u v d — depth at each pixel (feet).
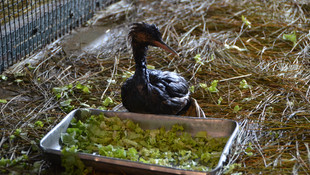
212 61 9.81
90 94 8.94
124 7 12.38
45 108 8.52
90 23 11.51
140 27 7.91
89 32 11.11
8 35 9.93
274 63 9.73
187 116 7.99
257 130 8.04
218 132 7.68
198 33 11.01
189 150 7.59
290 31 10.98
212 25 11.36
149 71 8.21
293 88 8.95
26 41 10.02
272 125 8.13
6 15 10.64
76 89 9.03
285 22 11.37
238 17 11.73
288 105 8.55
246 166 7.39
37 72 9.40
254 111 8.48
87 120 7.85
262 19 11.55
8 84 9.11
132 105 7.98
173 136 7.68
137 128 7.77
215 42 10.50
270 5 12.26
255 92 8.92
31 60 9.82
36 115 8.30
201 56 10.00
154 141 7.64
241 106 8.61
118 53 10.19
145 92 7.88
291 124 8.13
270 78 9.27
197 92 8.96
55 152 7.14
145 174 6.98
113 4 12.65
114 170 7.11
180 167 7.19
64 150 7.11
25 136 7.83
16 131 7.84
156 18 11.72
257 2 12.42
